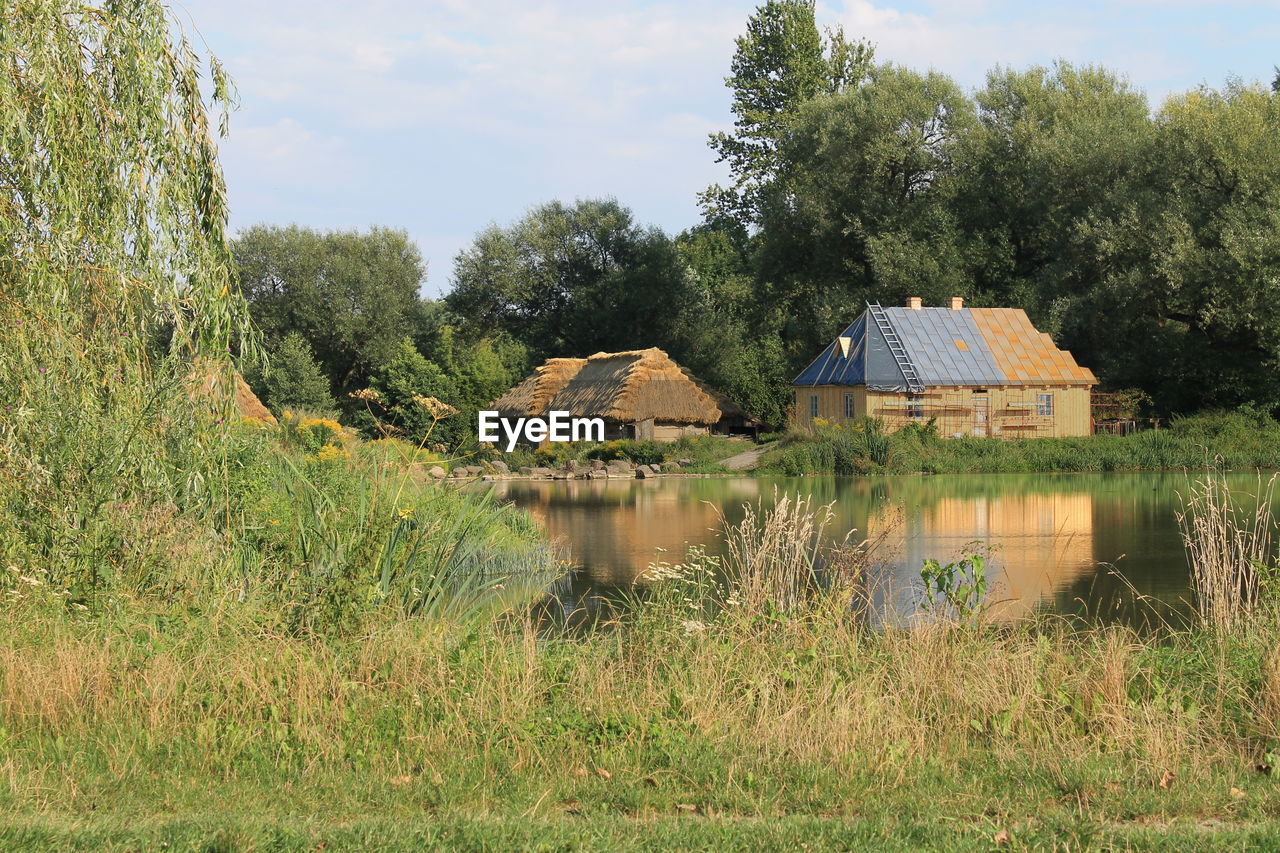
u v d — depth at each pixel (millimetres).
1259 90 44219
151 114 10641
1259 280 39312
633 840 5684
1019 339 45438
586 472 40906
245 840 5648
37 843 5559
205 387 11000
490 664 8195
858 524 22391
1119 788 6539
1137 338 46625
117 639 8484
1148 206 42750
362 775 6867
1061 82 53062
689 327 62781
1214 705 7699
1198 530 10867
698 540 20484
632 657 8773
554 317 66750
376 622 9188
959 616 9289
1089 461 38281
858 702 7598
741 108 71188
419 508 14078
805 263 55719
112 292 10484
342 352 64625
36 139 10062
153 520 10258
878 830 5836
